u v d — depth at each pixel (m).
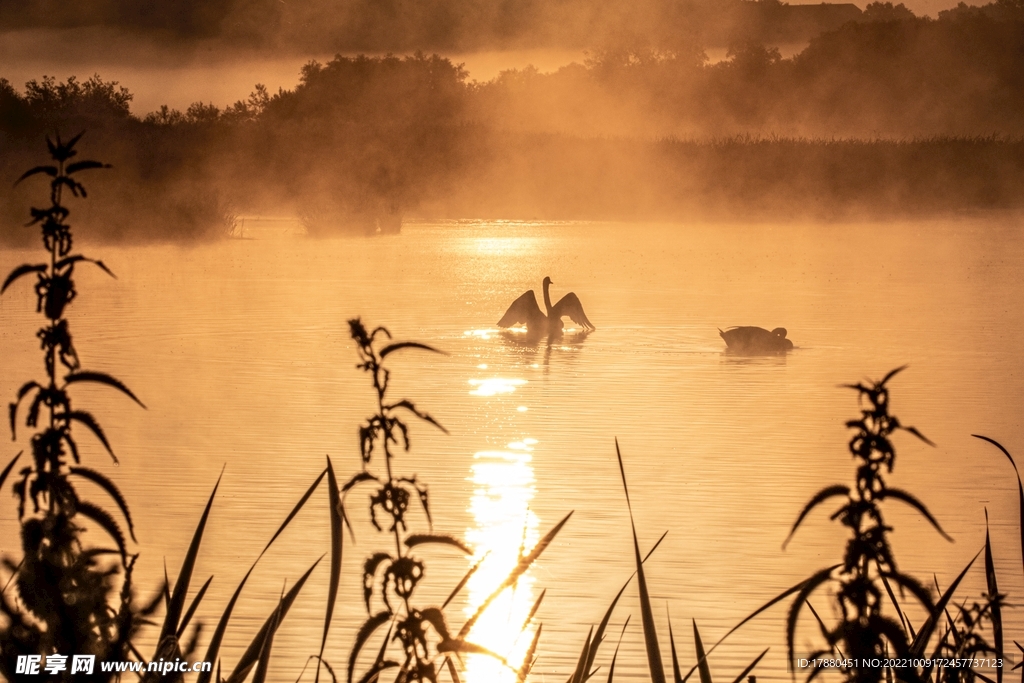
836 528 34.56
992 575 13.51
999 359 69.00
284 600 12.16
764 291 107.75
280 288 109.00
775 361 68.88
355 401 55.69
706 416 52.22
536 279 118.25
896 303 98.19
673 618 27.61
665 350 73.75
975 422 51.22
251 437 47.56
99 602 10.64
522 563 11.61
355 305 95.31
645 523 35.31
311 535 33.84
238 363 67.06
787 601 28.39
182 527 34.44
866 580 9.75
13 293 102.19
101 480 11.10
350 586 29.48
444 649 11.12
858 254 147.75
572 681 12.39
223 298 100.44
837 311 93.19
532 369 66.06
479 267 132.00
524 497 38.44
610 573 30.78
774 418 51.78
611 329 83.12
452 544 11.17
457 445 46.31
